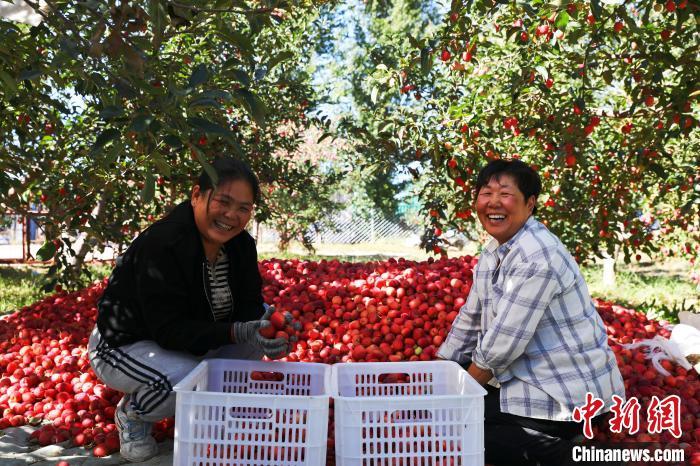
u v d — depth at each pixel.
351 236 23.88
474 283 3.02
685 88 4.85
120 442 2.88
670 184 6.80
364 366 2.95
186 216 2.70
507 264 2.70
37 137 5.64
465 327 3.13
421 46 4.41
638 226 6.94
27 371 4.06
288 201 13.22
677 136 5.10
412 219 24.00
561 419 2.64
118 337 2.77
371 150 6.21
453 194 6.47
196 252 2.69
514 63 5.36
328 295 4.33
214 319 2.92
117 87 2.12
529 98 5.56
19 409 3.50
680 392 3.47
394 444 2.65
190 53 5.52
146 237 2.68
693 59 4.76
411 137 5.93
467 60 4.89
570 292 2.69
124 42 2.07
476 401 2.30
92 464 2.83
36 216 5.05
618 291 10.39
